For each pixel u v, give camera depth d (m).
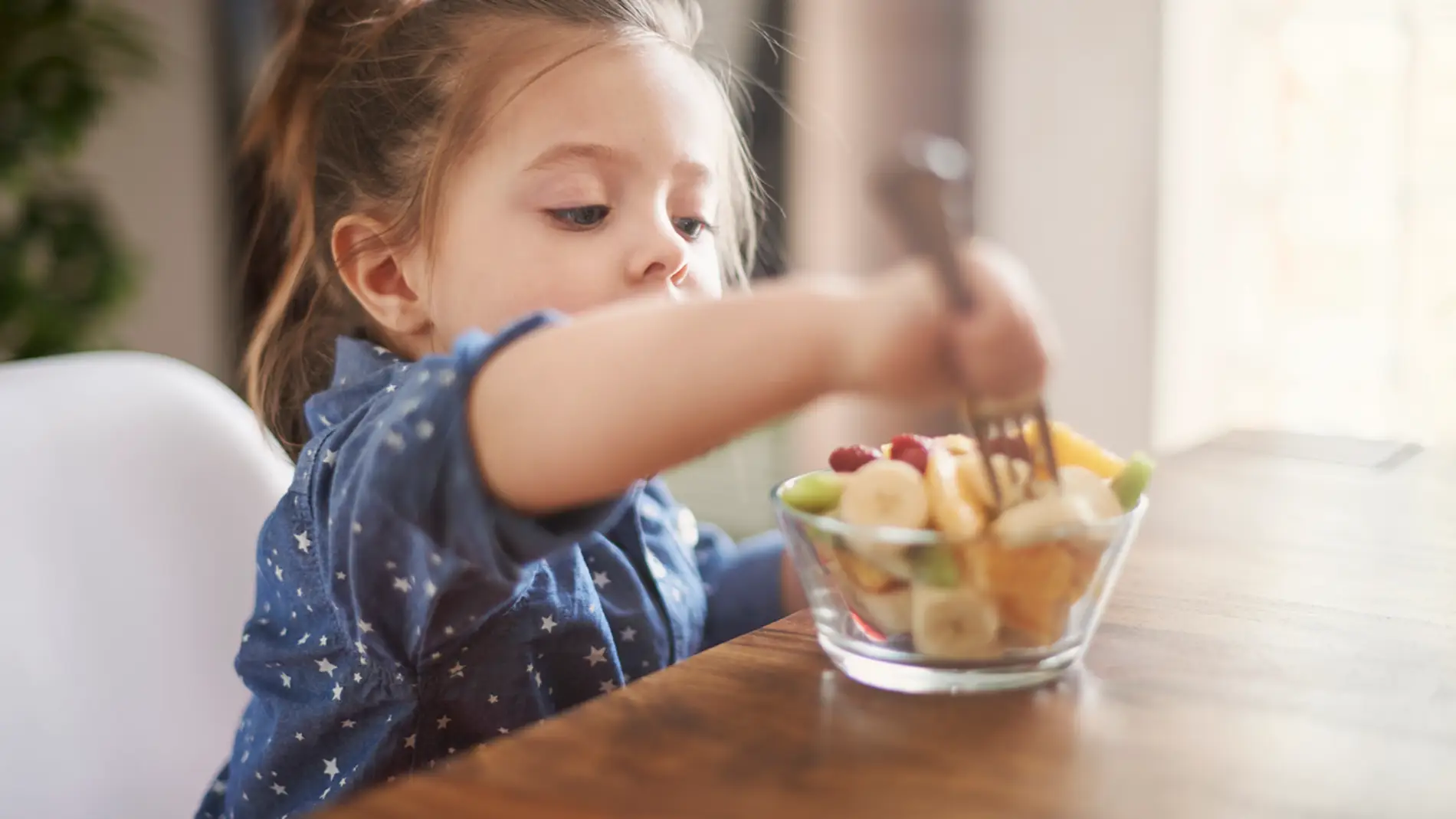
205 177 3.12
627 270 0.91
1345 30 2.43
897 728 0.63
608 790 0.58
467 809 0.57
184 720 1.00
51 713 0.95
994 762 0.60
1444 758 0.61
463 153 0.92
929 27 2.66
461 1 0.97
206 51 3.08
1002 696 0.66
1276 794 0.58
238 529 1.05
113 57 2.88
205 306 3.16
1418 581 0.82
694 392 0.65
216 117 3.09
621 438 0.67
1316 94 2.48
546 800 0.58
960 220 0.57
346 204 1.03
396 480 0.71
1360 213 2.47
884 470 0.67
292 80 1.08
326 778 0.88
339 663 0.85
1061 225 2.61
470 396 0.70
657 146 0.92
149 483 1.03
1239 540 0.90
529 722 0.89
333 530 0.76
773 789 0.58
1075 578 0.66
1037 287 2.65
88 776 0.95
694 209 0.96
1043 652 0.66
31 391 1.00
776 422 0.67
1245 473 1.10
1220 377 2.65
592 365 0.67
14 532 0.96
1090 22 2.53
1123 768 0.60
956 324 0.58
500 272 0.91
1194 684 0.67
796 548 0.69
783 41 2.58
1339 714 0.64
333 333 1.08
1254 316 2.60
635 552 1.02
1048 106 2.59
